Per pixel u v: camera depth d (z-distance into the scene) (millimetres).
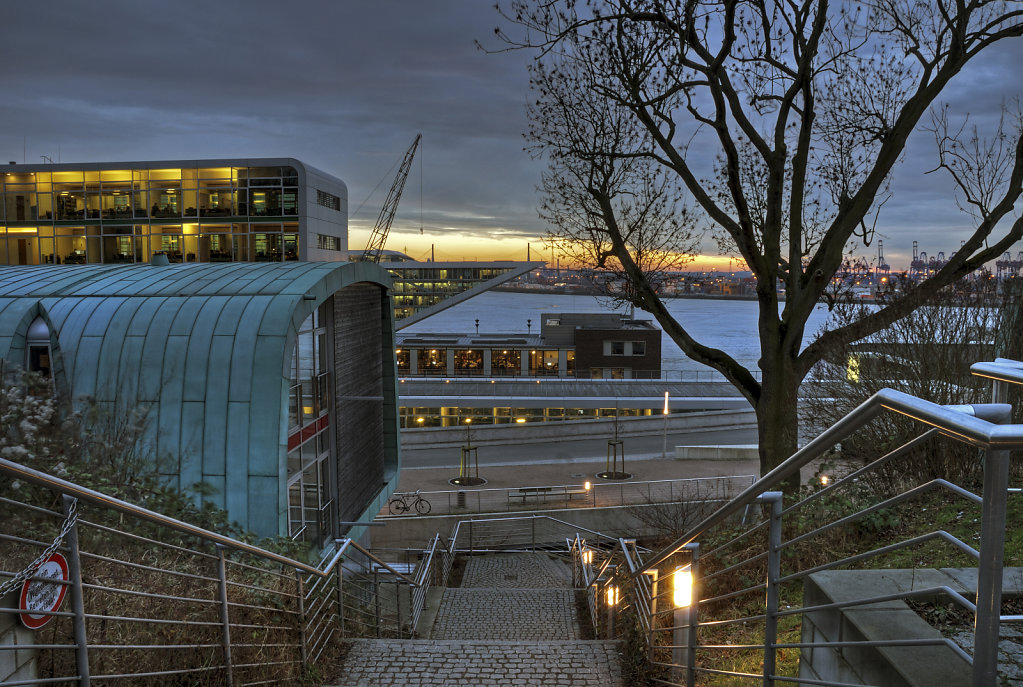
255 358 12820
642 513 24766
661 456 36312
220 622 5129
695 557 5363
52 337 13539
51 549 3203
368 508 19203
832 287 13125
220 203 44812
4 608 3020
